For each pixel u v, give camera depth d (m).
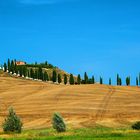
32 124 170.88
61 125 117.25
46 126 159.75
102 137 88.75
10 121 115.38
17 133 111.88
